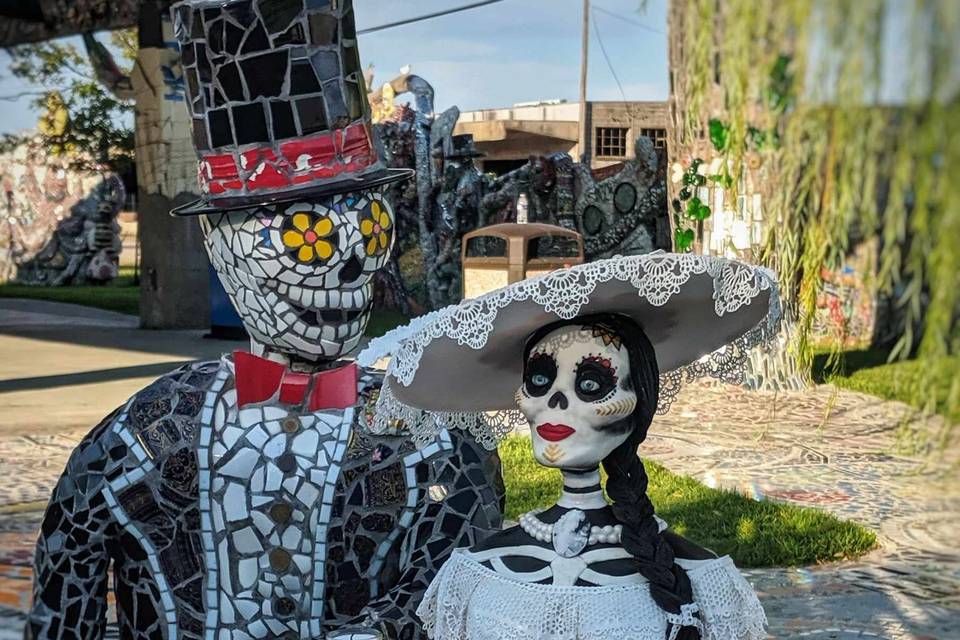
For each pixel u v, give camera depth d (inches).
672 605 85.0
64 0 508.7
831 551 218.4
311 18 93.7
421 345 89.9
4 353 513.0
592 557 88.1
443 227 674.2
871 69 40.9
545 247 638.5
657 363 98.4
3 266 1061.8
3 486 269.0
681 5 53.7
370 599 97.1
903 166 40.2
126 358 497.0
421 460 98.6
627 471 89.5
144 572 96.0
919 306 41.5
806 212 55.9
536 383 89.9
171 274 629.3
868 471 287.4
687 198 189.2
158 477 95.6
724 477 283.0
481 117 1087.6
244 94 93.6
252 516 94.7
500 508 102.6
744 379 102.1
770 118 49.6
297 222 94.0
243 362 98.0
